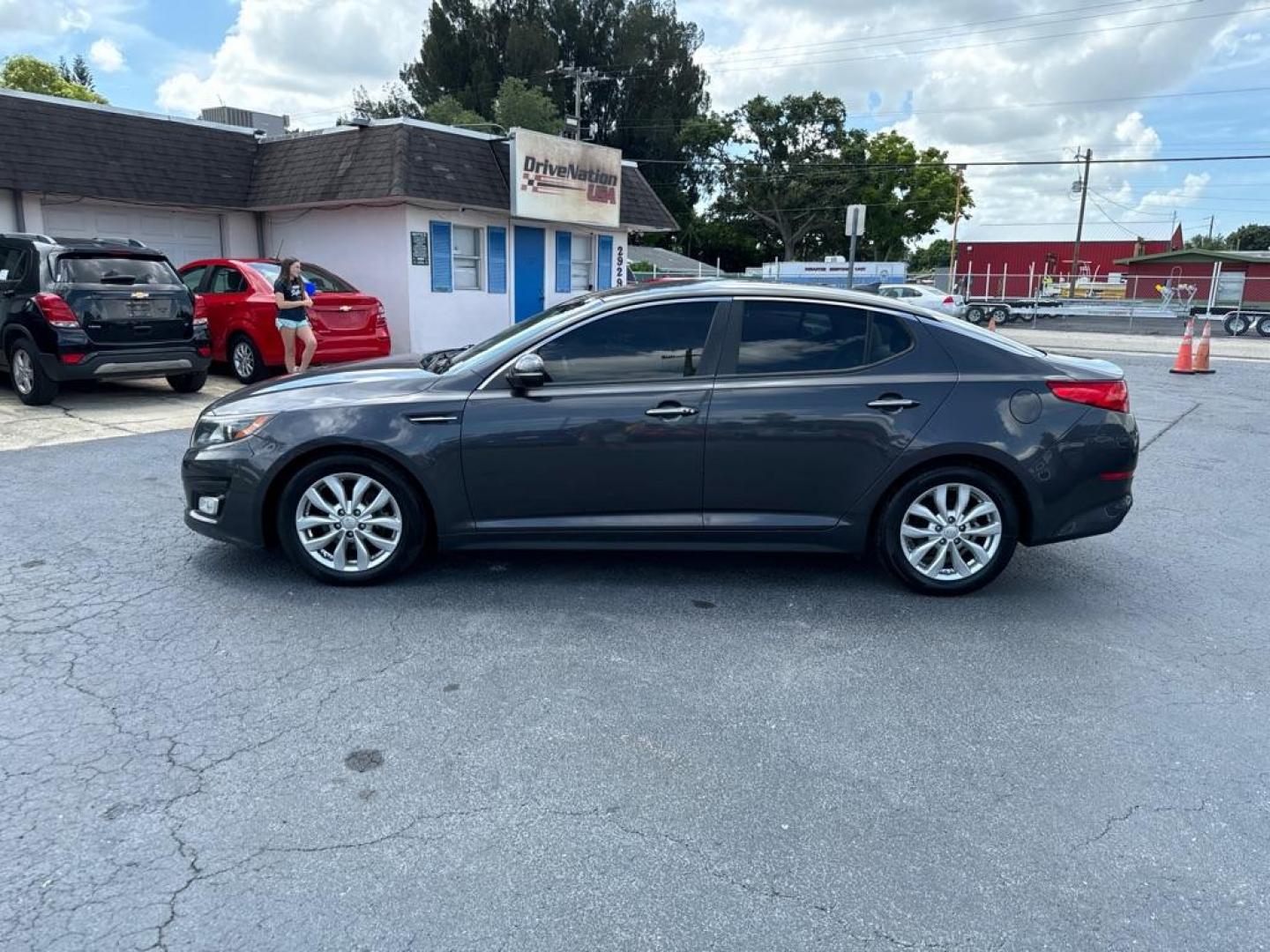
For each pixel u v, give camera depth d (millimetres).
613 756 3215
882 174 56844
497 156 15484
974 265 62562
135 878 2545
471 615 4422
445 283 15008
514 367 4500
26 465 7074
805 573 5117
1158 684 3869
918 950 2350
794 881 2602
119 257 9555
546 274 17156
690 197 57688
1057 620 4543
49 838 2699
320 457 4602
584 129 51938
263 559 5125
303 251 15320
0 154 11977
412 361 5285
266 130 17469
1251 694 3799
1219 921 2475
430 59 51469
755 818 2883
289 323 10320
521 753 3223
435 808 2895
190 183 14180
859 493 4633
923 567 4758
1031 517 4676
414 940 2346
